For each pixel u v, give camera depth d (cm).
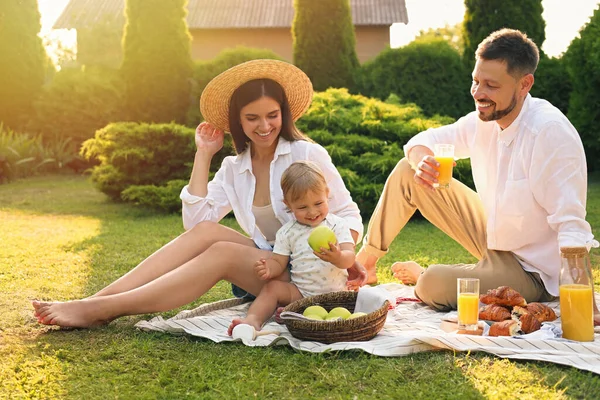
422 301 392
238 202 383
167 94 1266
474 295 318
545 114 347
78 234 696
